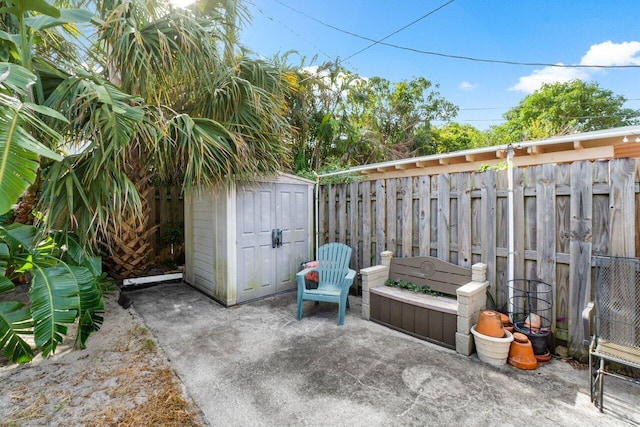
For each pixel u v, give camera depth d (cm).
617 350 187
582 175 239
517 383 209
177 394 195
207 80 353
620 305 201
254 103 366
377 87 1311
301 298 332
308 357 246
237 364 235
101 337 282
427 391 200
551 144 346
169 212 572
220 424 169
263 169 403
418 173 523
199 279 444
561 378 215
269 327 311
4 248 238
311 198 477
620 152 420
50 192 245
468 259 302
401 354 252
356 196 420
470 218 302
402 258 338
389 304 308
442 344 266
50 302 225
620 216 222
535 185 263
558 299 252
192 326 312
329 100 823
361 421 171
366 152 986
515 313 269
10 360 237
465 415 176
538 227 261
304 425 168
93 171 254
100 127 247
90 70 324
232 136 338
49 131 204
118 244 434
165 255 571
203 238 431
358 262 420
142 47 292
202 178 363
